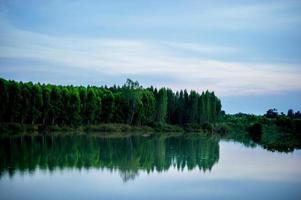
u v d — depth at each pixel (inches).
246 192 1302.9
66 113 4313.5
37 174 1525.6
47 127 4057.6
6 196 1177.4
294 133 5339.6
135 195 1232.8
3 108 3789.4
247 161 2064.5
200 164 1936.5
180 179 1517.0
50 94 4185.5
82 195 1215.6
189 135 4606.3
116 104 5044.3
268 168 1819.6
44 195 1202.0
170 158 2158.0
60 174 1546.5
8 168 1625.2
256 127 5251.0
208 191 1311.5
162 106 5536.4
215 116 6304.1
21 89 3932.1
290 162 2034.9
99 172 1624.0
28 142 2704.2
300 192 1310.3
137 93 5157.5
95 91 4852.4
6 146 2401.6
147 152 2426.2
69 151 2274.9
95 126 4566.9
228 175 1620.3
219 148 2817.4
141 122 5319.9
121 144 2901.1
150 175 1596.9
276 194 1277.1
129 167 1790.1
